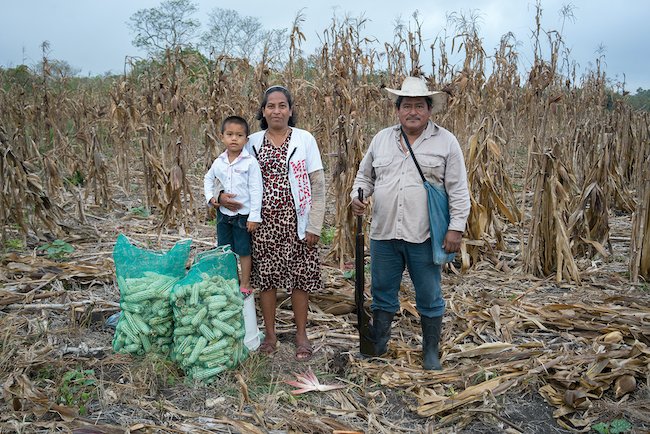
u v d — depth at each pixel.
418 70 7.46
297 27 8.57
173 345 3.52
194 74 8.85
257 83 8.70
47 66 9.75
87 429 2.81
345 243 5.87
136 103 9.20
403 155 3.52
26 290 4.66
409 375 3.52
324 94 8.34
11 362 3.47
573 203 6.40
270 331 3.87
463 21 8.70
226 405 3.17
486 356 3.77
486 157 6.39
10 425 2.83
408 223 3.51
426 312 3.68
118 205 8.14
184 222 6.88
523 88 10.66
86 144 9.20
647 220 5.30
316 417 3.06
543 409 3.25
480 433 3.02
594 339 3.95
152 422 2.98
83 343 3.83
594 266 5.73
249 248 3.78
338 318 4.44
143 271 3.63
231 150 3.70
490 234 6.59
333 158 8.13
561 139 8.52
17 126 8.99
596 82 11.91
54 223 6.30
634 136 9.48
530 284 5.35
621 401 3.22
